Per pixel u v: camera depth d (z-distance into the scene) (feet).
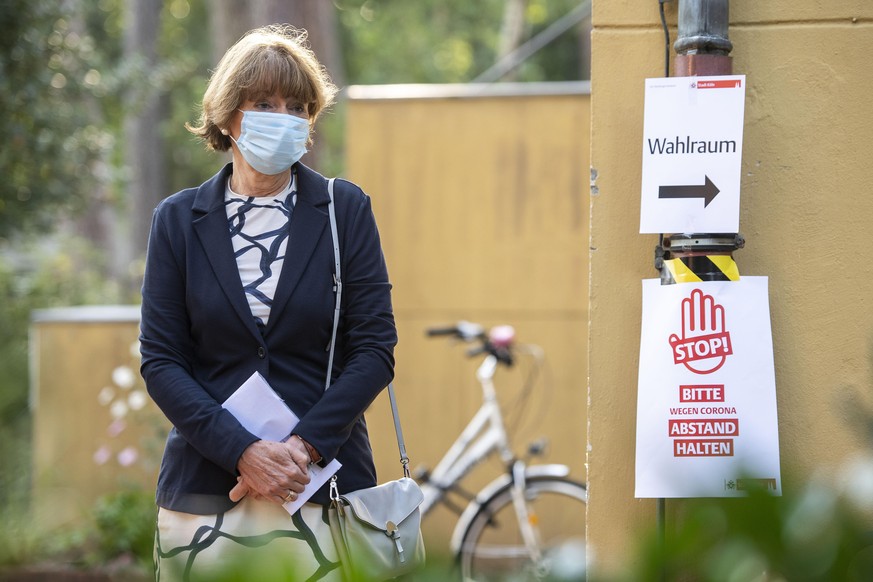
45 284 151.53
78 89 120.16
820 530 11.88
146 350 35.76
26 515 84.07
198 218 36.35
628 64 42.16
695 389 39.45
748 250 41.57
